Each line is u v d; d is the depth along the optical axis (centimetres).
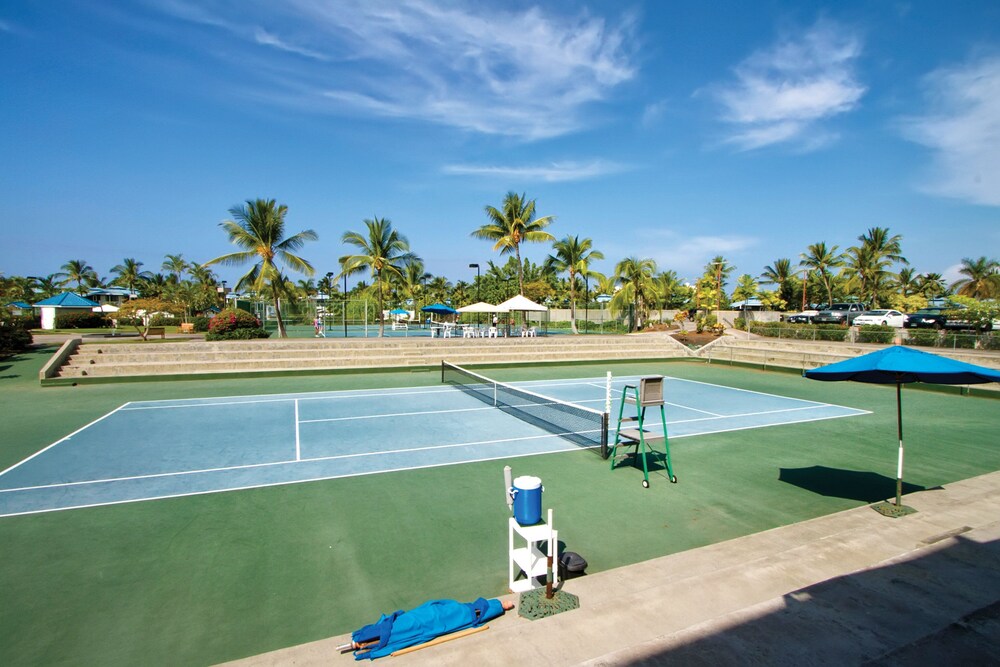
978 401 1531
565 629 382
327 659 362
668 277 5372
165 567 521
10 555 544
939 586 436
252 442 1017
